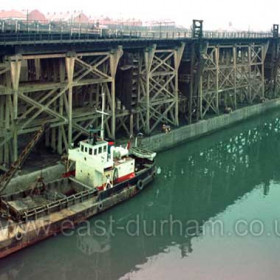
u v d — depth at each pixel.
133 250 27.02
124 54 41.31
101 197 29.86
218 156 47.66
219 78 56.66
